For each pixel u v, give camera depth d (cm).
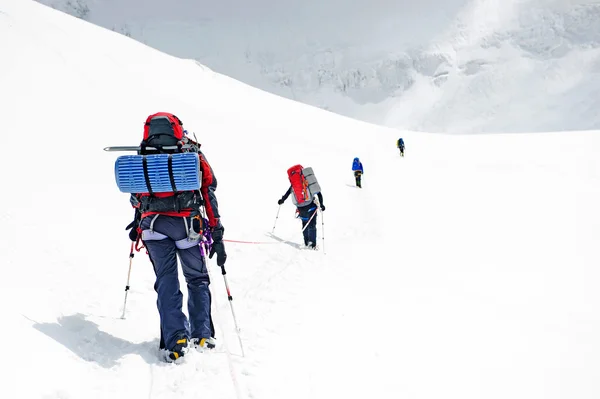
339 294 647
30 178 825
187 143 441
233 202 1179
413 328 533
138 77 3344
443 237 1052
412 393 395
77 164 989
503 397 392
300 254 885
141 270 657
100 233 725
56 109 1301
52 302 466
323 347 473
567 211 1394
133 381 371
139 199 433
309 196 985
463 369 439
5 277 477
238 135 2259
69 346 391
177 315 419
